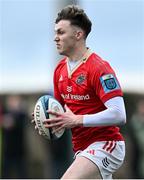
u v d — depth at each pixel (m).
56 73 21.48
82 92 20.69
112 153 20.83
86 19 20.88
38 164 51.38
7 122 40.44
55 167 37.34
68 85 20.94
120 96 20.30
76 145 21.25
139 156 41.53
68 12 20.78
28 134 51.97
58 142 37.19
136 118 41.50
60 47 20.86
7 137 40.56
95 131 20.84
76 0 38.09
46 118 20.64
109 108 20.12
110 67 20.62
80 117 20.14
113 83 20.25
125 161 47.97
